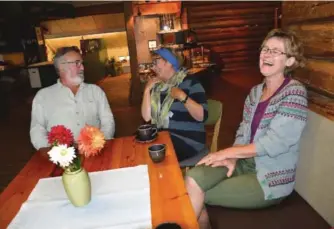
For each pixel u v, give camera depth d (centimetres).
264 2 823
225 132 400
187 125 212
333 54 177
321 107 179
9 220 115
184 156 210
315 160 186
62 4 603
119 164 153
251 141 189
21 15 623
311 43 204
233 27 855
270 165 176
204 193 164
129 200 120
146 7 618
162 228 94
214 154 172
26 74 764
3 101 657
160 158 149
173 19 666
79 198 117
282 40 171
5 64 779
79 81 213
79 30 928
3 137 480
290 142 168
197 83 214
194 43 625
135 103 602
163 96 219
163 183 131
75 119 215
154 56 222
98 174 144
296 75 231
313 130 187
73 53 209
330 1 177
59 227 108
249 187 174
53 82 752
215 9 826
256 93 192
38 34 843
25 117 596
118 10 633
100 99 224
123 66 1077
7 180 324
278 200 181
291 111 166
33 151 405
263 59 177
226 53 884
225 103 545
